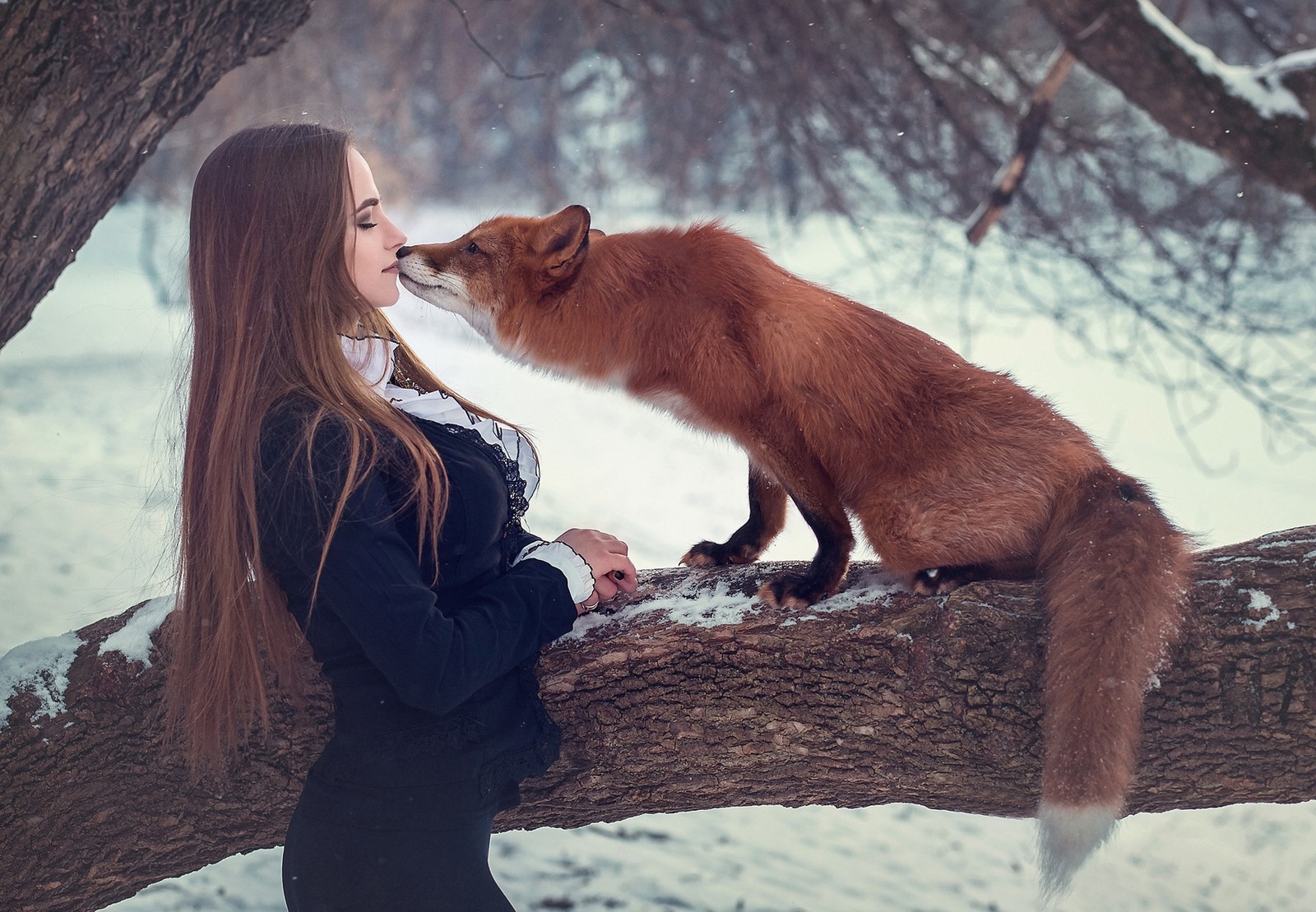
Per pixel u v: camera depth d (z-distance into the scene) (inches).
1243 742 92.8
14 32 117.4
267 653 103.8
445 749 80.9
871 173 364.2
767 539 126.4
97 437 419.2
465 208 714.8
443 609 85.3
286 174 83.9
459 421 91.9
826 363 112.0
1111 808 84.7
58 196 123.5
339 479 76.5
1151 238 306.3
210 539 83.5
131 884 109.3
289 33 146.9
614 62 404.5
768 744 100.7
